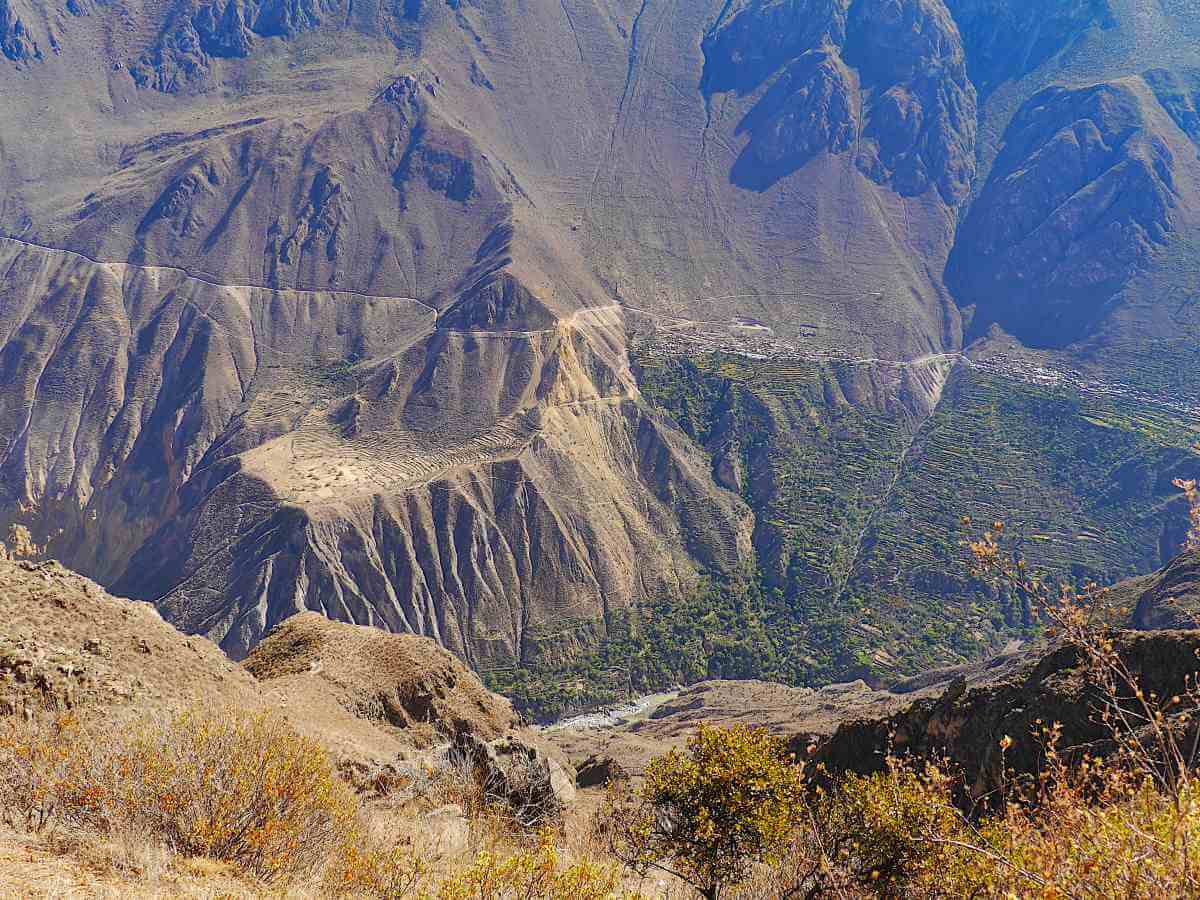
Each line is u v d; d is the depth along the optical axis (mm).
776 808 15430
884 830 13484
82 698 19109
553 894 11469
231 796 12977
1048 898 7500
